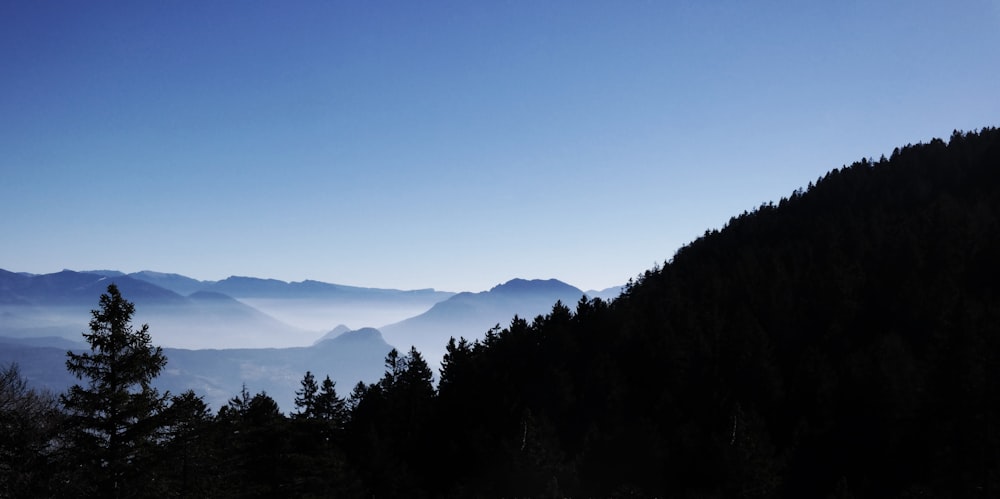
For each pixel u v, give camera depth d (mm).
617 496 55375
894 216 109688
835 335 74500
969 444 48406
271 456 44500
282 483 44750
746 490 49250
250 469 43875
